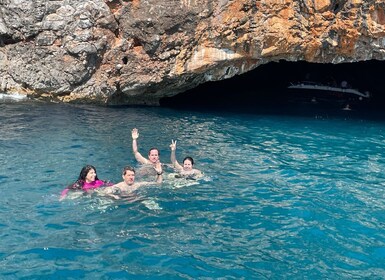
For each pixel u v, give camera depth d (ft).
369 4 46.80
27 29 50.65
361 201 26.86
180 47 51.39
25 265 18.24
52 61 51.37
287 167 33.40
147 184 28.07
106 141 37.60
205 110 56.39
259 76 83.20
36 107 49.80
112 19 51.24
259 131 45.50
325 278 18.15
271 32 49.47
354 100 70.69
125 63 52.60
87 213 23.56
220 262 19.16
